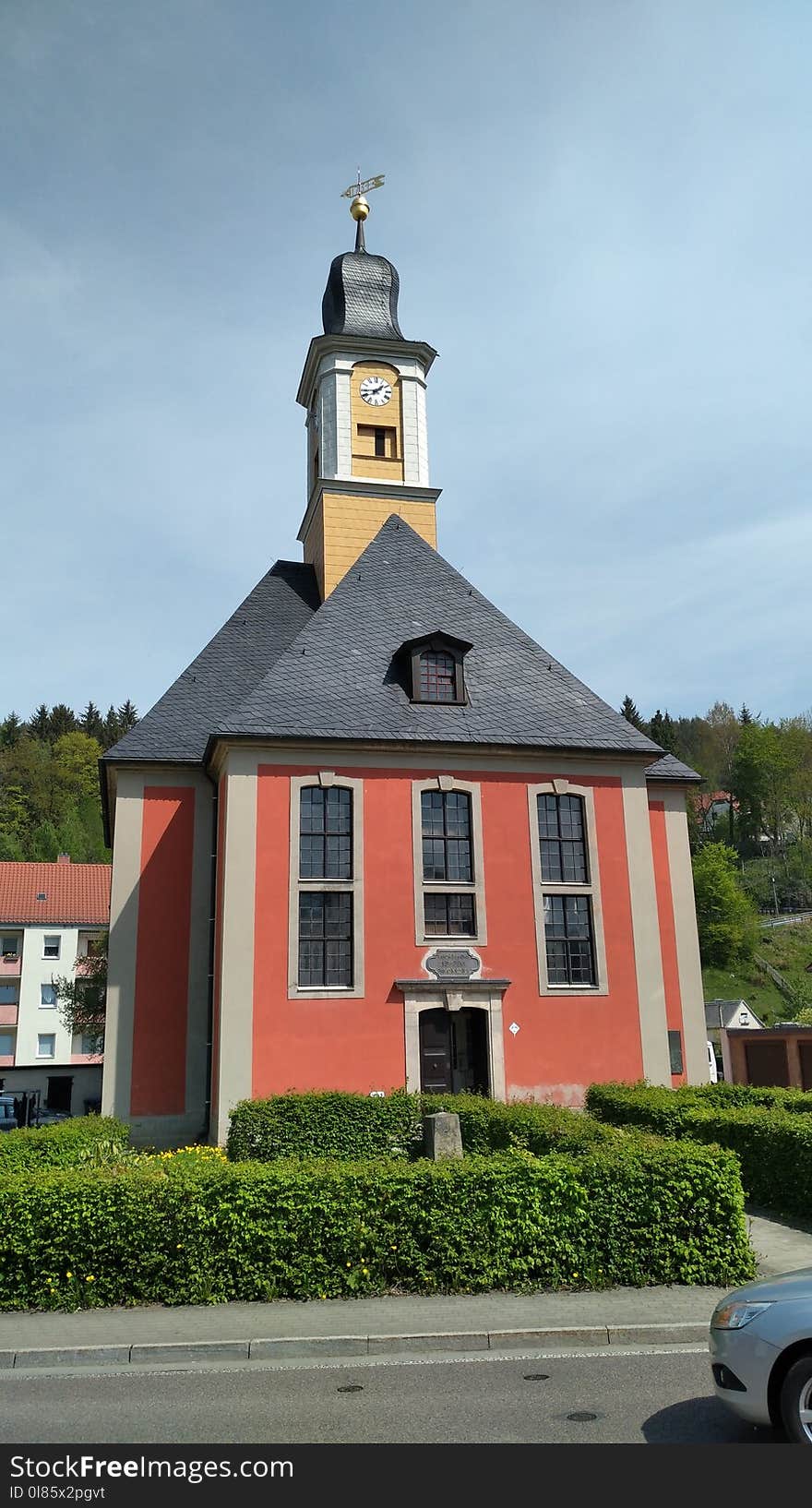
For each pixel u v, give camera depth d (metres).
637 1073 20.67
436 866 21.02
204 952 22.42
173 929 22.44
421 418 31.91
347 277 33.44
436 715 22.02
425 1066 19.94
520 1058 20.09
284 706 21.19
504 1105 15.59
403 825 20.84
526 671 23.95
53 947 56.94
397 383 32.00
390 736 21.11
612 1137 12.14
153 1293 9.79
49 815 101.12
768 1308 6.09
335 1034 19.25
